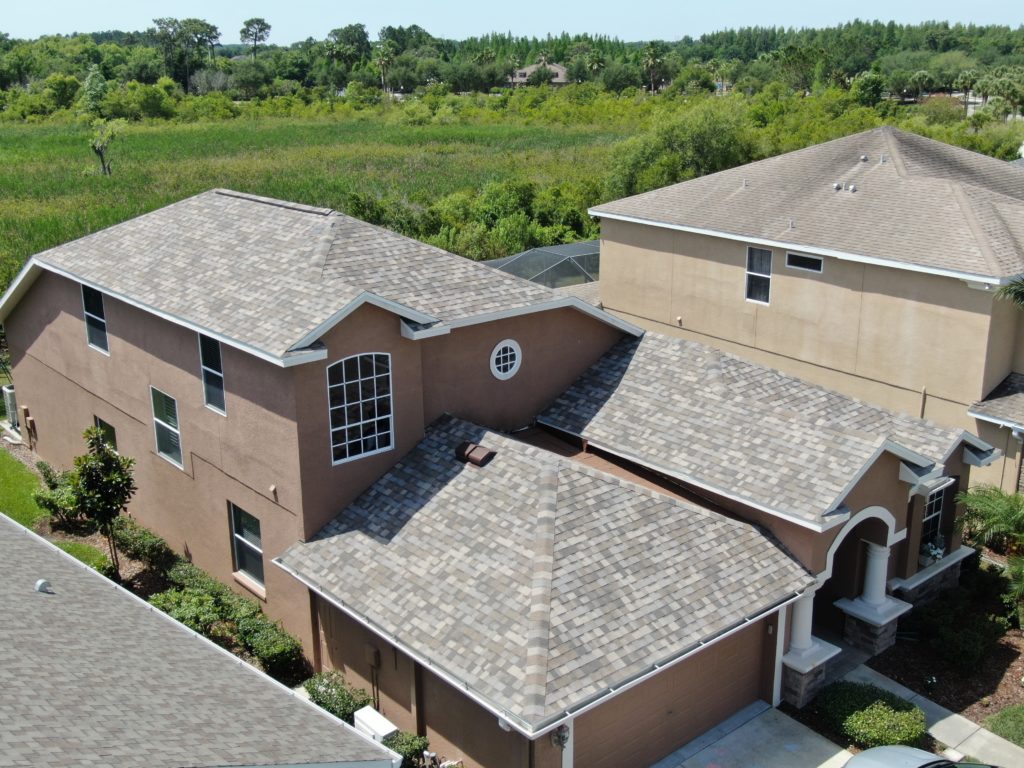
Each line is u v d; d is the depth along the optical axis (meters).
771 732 14.59
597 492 14.88
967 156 28.19
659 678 13.51
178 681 10.59
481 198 52.72
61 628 11.12
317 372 15.11
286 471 15.56
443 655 12.47
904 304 22.56
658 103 101.88
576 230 50.59
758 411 16.73
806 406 18.25
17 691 8.80
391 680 14.41
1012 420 20.66
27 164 70.81
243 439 16.45
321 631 15.78
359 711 14.05
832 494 14.24
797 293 25.03
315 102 120.88
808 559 14.62
